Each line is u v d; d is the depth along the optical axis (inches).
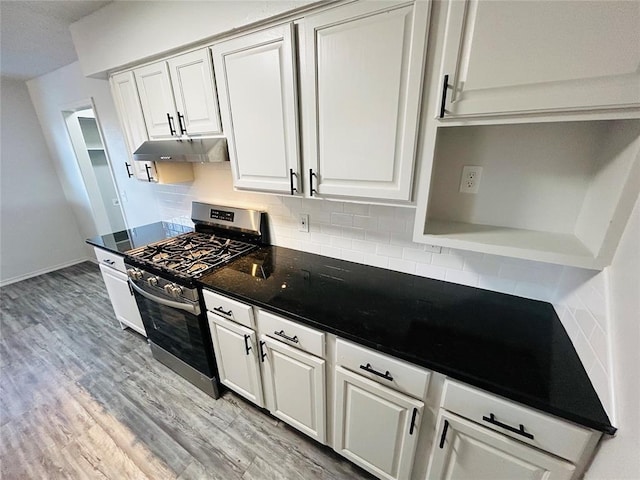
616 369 28.0
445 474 42.0
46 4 64.2
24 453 61.8
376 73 38.6
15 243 143.4
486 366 35.5
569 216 41.3
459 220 49.7
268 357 55.6
